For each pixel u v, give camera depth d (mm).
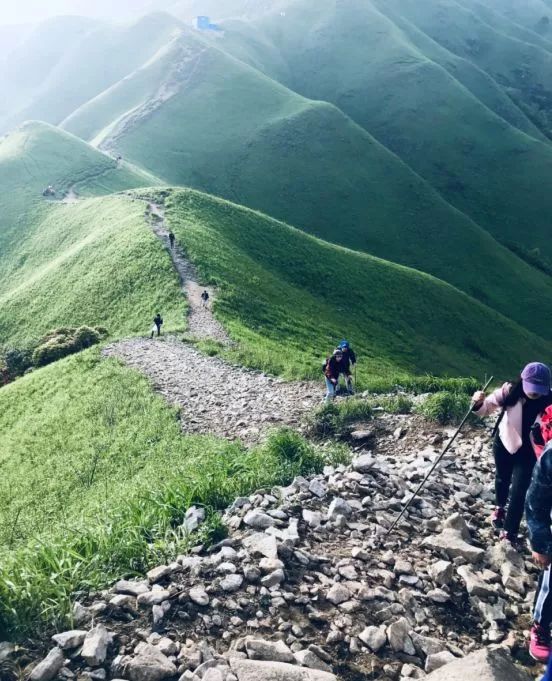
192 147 139750
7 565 4867
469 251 107062
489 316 68938
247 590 4691
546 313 95312
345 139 136125
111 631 4109
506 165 144125
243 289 44875
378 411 13055
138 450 15961
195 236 53031
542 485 3955
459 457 9117
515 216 130125
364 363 39500
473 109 164500
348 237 110875
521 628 4793
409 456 9211
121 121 155375
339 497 6680
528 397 5672
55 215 80375
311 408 16438
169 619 4277
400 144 157375
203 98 164375
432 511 6590
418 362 52469
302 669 3797
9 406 24547
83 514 9734
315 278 58562
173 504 6555
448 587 5172
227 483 7211
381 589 4922
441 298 65812
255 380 21141
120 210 65938
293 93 167125
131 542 5340
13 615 4086
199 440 15234
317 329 43781
